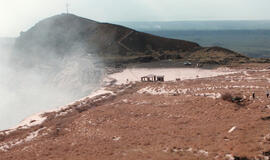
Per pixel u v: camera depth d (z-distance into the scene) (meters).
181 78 115.81
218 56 189.25
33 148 40.19
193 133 35.75
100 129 45.84
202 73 128.25
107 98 78.19
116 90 90.69
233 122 38.31
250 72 104.25
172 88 76.94
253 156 24.22
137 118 50.53
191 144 30.70
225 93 53.88
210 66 149.50
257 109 43.88
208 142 30.61
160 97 66.88
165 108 54.75
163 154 28.41
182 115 48.25
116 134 41.12
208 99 55.09
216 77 98.12
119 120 50.38
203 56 196.75
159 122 45.72
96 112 58.00
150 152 29.86
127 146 34.19
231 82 77.19
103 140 38.69
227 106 48.19
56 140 43.44
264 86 62.56
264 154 24.31
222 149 27.14
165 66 158.00
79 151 34.72
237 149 26.20
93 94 88.75
